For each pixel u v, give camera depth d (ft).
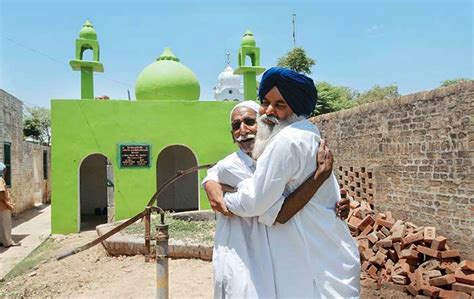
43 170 74.13
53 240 37.81
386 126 28.22
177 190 56.65
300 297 6.85
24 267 27.12
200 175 43.91
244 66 48.03
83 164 55.57
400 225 24.63
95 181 55.83
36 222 50.08
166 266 10.77
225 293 7.28
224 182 7.88
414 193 25.36
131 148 42.22
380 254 23.48
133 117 42.39
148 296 18.95
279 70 7.31
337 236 7.14
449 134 22.40
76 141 41.14
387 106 28.07
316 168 6.97
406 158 26.13
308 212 7.00
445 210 22.79
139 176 42.34
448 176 22.53
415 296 20.43
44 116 118.01
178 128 43.47
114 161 41.91
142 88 47.09
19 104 57.52
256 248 7.22
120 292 19.76
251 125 8.06
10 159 51.90
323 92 99.50
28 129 111.96
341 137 34.78
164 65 47.83
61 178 40.81
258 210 6.84
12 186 53.31
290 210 6.88
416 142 25.14
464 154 21.42
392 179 27.61
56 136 40.78
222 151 44.52
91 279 22.43
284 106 7.37
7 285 23.40
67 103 41.04
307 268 6.92
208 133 44.21
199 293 19.24
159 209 11.51
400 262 22.22
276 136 7.02
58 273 24.34
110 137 41.83
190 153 56.49
